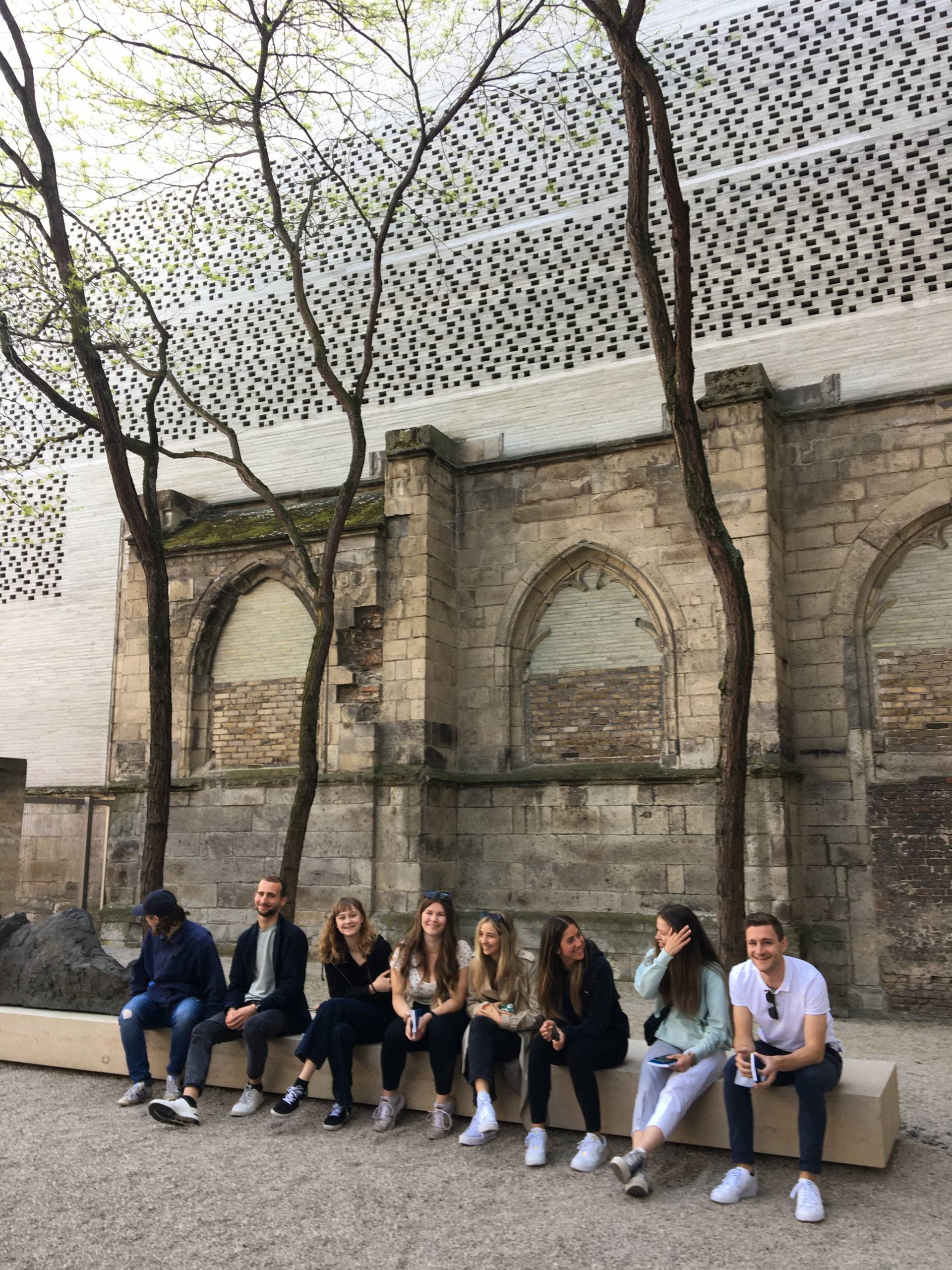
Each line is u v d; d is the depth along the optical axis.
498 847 13.44
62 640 18.34
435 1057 6.16
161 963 7.05
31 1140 6.05
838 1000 11.45
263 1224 4.82
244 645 15.52
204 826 14.88
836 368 13.41
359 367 16.88
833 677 12.18
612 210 15.39
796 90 14.36
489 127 14.19
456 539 14.55
